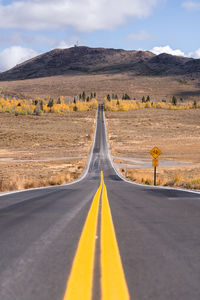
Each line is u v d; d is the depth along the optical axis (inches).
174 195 591.8
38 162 4101.9
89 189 847.1
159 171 3216.0
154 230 235.6
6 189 871.1
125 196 577.9
